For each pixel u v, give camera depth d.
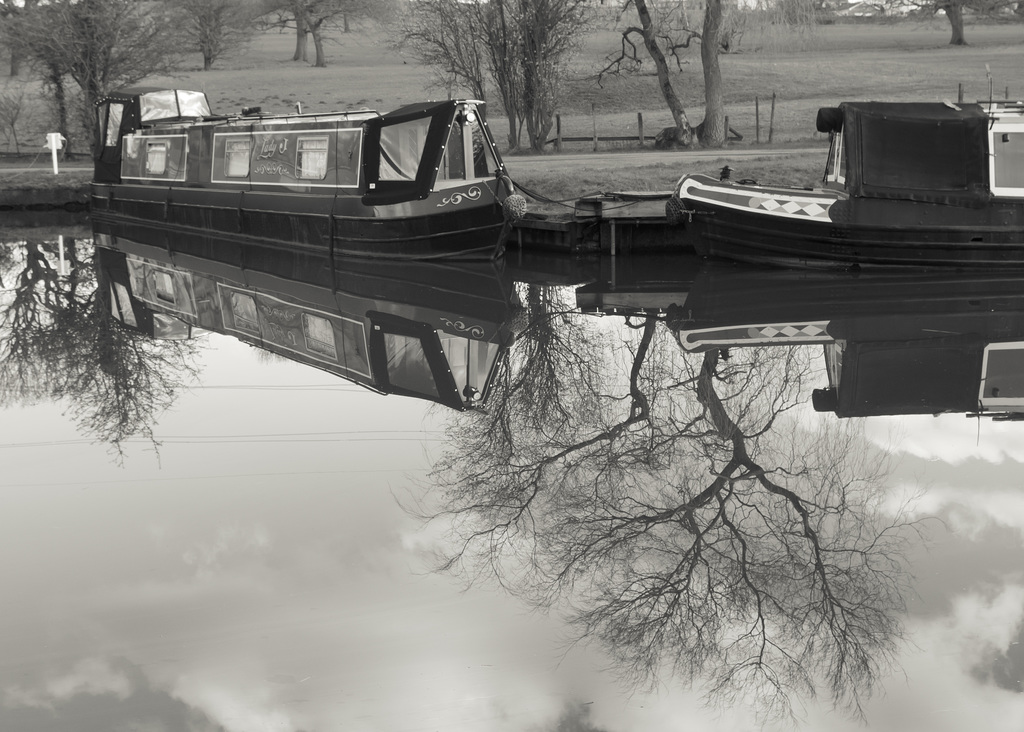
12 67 40.78
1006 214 17.14
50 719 5.73
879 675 6.16
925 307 15.34
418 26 36.75
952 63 47.69
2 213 30.25
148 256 22.81
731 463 9.80
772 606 7.05
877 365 12.62
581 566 7.68
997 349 13.14
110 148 28.17
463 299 17.05
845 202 17.44
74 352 14.94
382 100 46.38
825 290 16.64
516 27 33.03
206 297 18.41
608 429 10.87
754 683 6.09
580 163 27.52
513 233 20.92
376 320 15.84
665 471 9.64
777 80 44.25
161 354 14.71
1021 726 5.60
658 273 18.56
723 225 18.23
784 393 11.76
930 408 11.15
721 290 17.02
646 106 41.81
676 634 6.67
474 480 9.47
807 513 8.56
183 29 42.78
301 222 21.25
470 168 19.33
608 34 57.59
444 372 13.10
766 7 33.84
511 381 12.60
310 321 16.12
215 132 23.89
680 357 13.25
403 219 19.27
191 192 24.69
